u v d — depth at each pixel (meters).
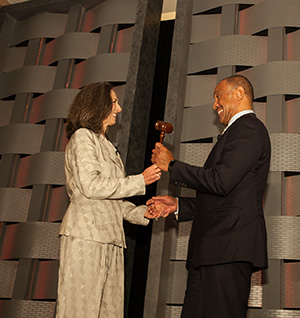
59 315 1.61
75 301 1.61
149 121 2.96
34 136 2.81
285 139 2.23
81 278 1.63
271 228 2.13
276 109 2.30
